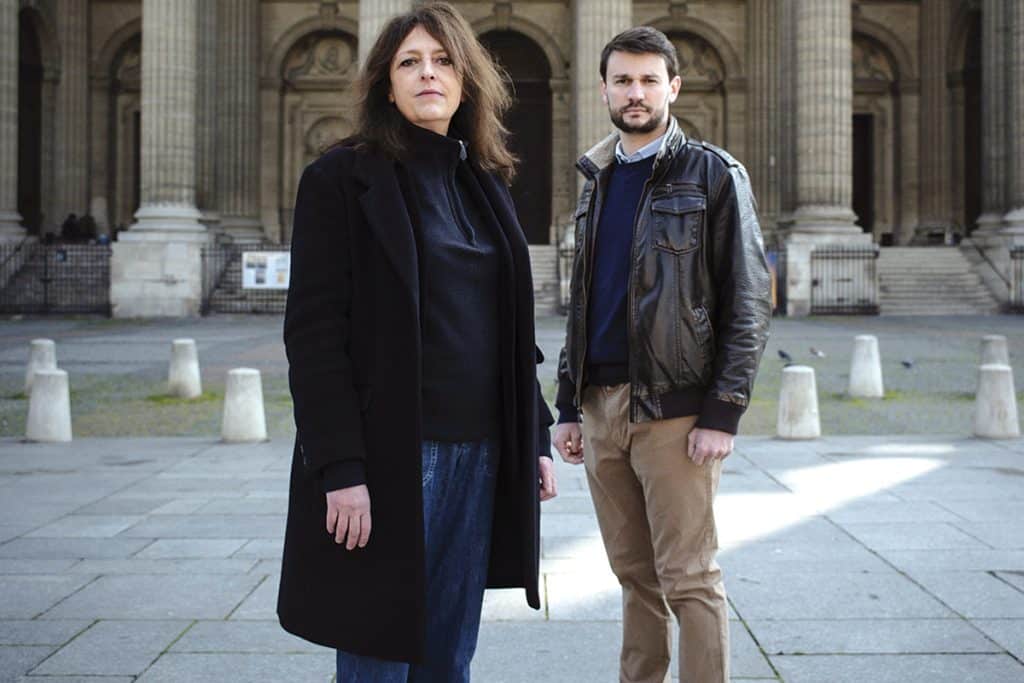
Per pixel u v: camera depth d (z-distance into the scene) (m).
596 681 4.97
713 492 4.11
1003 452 11.28
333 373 3.26
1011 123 35.03
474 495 3.55
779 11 40.31
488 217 3.61
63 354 22.25
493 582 3.67
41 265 36.44
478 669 5.12
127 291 34.66
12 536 7.73
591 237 4.32
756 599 6.16
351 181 3.39
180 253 34.56
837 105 33.72
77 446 12.09
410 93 3.49
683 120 45.31
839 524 8.01
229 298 35.47
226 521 8.22
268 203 44.94
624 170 4.33
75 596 6.27
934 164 45.03
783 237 34.97
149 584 6.51
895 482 9.63
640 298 4.06
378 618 3.24
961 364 19.88
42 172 44.25
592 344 4.31
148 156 34.94
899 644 5.40
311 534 3.32
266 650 5.38
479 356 3.51
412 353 3.29
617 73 4.17
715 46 44.78
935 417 14.06
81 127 44.78
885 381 17.69
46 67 44.22
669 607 4.42
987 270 35.47
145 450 11.80
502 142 3.80
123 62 45.91
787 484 9.55
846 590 6.32
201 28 38.69
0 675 5.04
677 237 4.06
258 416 12.49
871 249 33.56
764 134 43.31
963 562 6.91
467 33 3.63
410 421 3.28
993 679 4.95
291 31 44.88
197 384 16.34
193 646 5.43
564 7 44.50
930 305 34.56
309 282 3.31
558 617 5.88
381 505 3.27
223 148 41.72
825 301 33.66
